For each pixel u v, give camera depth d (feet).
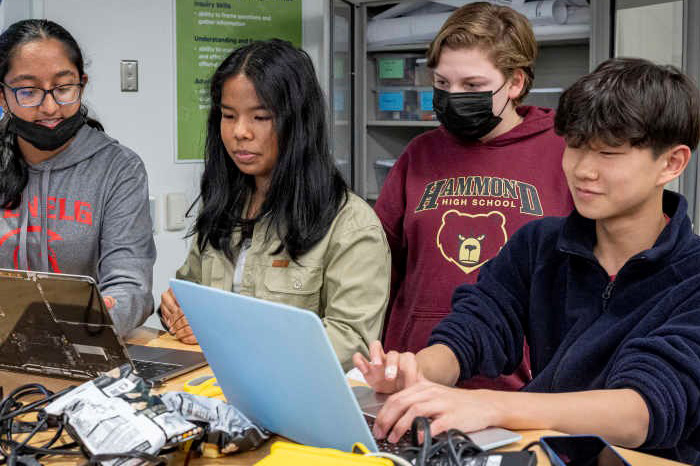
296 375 3.19
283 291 5.44
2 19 8.84
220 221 5.81
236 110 5.25
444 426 3.42
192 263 6.16
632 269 3.98
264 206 5.51
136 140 10.07
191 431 3.33
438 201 6.66
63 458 3.36
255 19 10.87
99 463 3.12
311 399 3.22
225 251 5.77
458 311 4.71
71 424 3.32
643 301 3.99
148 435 3.19
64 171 6.17
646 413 3.44
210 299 3.38
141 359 4.95
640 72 3.67
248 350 3.36
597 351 4.07
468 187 6.60
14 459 3.19
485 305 4.69
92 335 4.07
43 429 3.64
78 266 6.22
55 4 9.21
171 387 4.47
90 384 3.57
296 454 3.05
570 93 3.81
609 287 4.10
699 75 8.28
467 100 6.35
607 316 4.11
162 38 10.13
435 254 6.55
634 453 3.40
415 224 6.71
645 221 3.96
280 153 5.35
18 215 6.19
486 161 6.62
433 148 6.93
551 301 4.55
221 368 3.69
